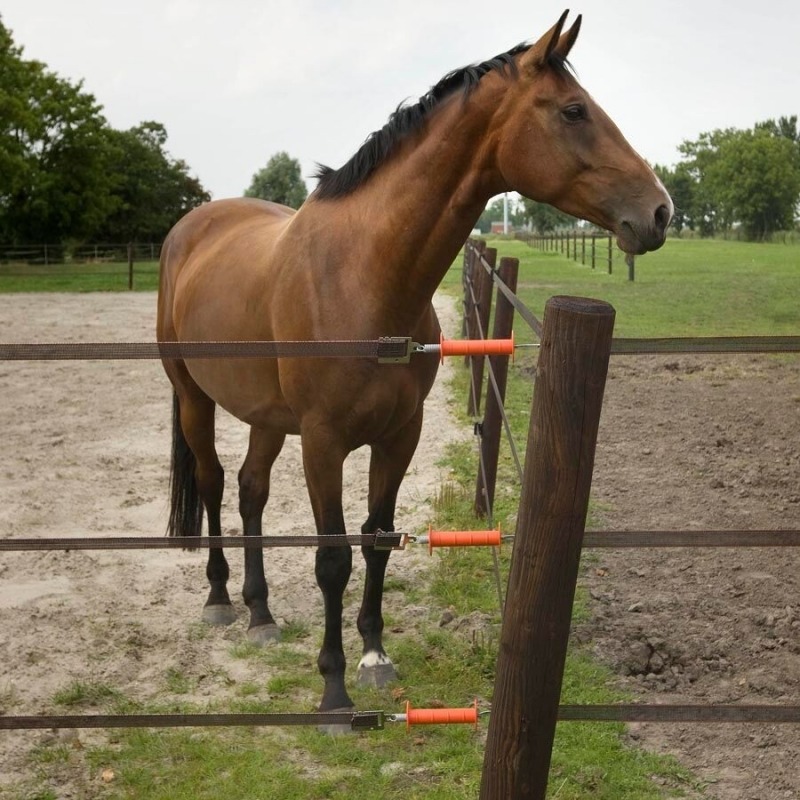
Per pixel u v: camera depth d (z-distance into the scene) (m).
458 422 7.29
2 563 4.55
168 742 2.94
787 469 5.68
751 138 72.06
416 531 4.88
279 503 5.50
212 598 3.95
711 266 25.09
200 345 2.03
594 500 5.14
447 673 3.31
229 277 3.55
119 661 3.54
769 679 3.18
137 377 9.96
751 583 4.04
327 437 2.97
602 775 2.65
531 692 1.87
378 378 2.88
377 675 3.27
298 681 3.34
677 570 4.20
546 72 2.72
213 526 4.17
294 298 3.02
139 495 5.69
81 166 42.56
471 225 2.95
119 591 4.23
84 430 7.40
